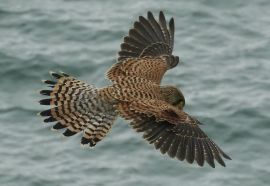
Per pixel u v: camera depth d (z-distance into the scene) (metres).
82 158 17.91
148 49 10.55
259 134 18.50
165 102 9.20
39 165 17.66
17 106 19.38
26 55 21.16
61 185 17.02
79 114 9.48
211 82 20.53
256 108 19.27
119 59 10.43
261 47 22.41
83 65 20.94
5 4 23.91
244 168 17.66
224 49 22.25
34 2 24.16
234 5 24.64
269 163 17.78
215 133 18.52
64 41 22.16
